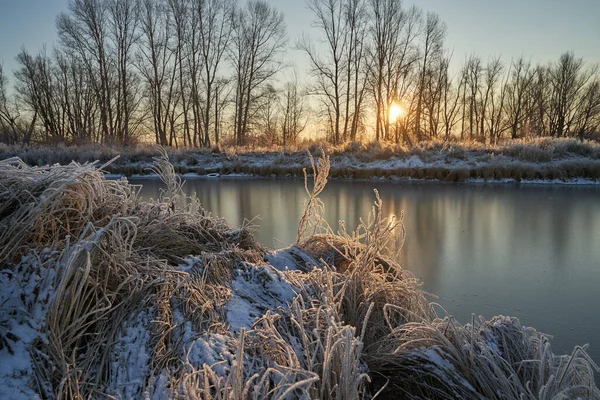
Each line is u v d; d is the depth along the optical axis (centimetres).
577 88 4016
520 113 4150
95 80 3291
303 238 440
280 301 280
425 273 509
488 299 424
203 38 3119
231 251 323
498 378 212
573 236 707
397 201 1114
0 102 3456
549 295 434
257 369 192
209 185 1627
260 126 3409
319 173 438
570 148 1827
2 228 228
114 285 229
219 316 234
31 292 194
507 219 862
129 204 334
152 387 176
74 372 173
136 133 3506
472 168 1661
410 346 249
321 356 211
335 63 2933
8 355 167
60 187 244
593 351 313
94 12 3058
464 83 3934
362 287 307
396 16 2931
